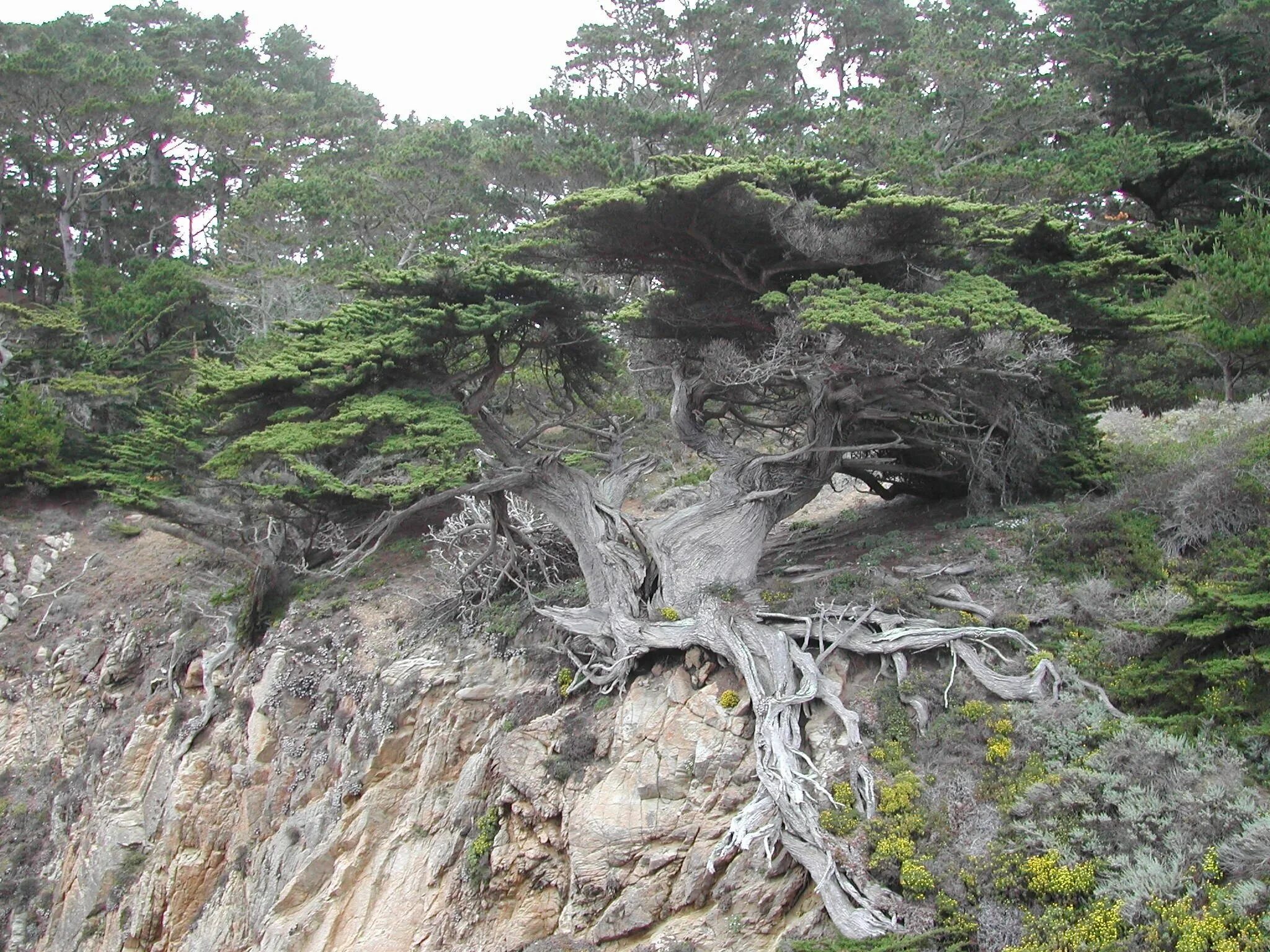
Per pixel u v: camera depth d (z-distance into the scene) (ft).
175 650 104.47
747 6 198.29
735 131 136.46
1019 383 68.54
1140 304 93.91
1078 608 58.80
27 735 113.19
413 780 73.15
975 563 66.33
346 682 83.76
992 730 51.47
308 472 71.97
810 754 53.42
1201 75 126.62
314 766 79.82
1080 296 68.90
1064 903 42.27
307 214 153.17
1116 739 47.73
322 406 69.05
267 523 101.81
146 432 102.94
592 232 67.00
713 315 70.59
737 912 48.70
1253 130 115.24
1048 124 123.85
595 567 69.97
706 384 73.05
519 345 76.23
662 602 67.15
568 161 124.16
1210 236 108.06
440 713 73.77
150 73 192.65
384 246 144.56
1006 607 60.39
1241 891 39.27
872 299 59.47
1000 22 163.84
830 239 62.28
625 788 57.00
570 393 89.04
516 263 74.08
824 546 81.05
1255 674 48.29
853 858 46.44
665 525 69.51
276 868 75.97
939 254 67.87
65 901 96.53
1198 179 122.52
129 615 116.78
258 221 159.94
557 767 60.80
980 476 77.46
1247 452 65.31
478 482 76.89
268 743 86.22
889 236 63.36
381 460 83.35
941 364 60.75
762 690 56.08
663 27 172.04
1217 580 57.93
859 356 61.11
